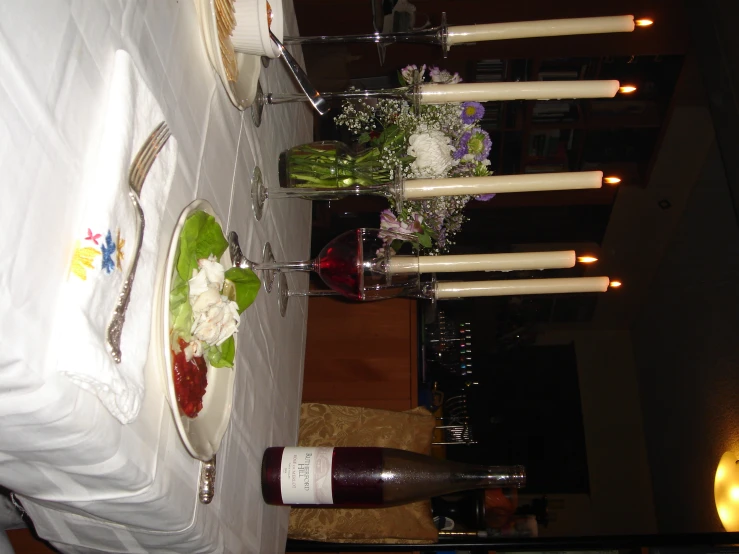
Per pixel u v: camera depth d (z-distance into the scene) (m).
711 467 2.17
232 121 0.78
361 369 1.72
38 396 0.35
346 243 0.89
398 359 1.75
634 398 2.86
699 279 2.36
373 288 0.89
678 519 2.43
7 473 0.45
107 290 0.40
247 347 0.83
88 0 0.44
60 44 0.40
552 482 2.63
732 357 2.06
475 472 0.91
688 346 2.40
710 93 2.01
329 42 1.05
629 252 2.81
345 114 1.20
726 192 2.24
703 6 1.98
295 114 1.23
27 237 0.35
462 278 2.50
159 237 0.49
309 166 1.05
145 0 0.53
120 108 0.44
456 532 1.61
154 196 0.48
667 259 2.69
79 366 0.36
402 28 1.50
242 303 0.64
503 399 2.62
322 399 1.69
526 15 2.15
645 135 2.69
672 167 2.64
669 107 2.47
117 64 0.45
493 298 2.55
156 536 0.59
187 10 0.62
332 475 0.84
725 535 1.44
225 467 0.71
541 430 2.67
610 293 2.88
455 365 2.14
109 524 0.61
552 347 2.87
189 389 0.53
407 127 1.12
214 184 0.71
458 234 2.82
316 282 1.89
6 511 0.83
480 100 0.94
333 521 1.32
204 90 0.68
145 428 0.48
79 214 0.40
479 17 2.15
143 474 0.48
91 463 0.43
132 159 0.46
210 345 0.56
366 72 2.25
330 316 1.83
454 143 1.18
